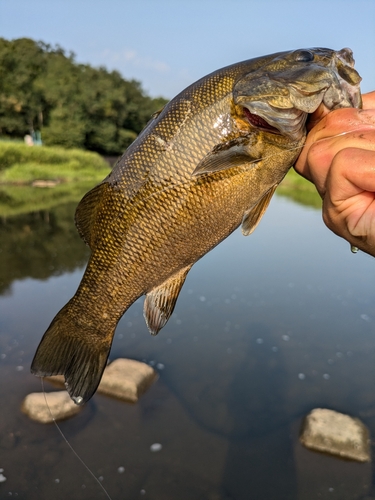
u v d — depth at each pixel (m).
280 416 0.61
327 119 0.24
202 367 0.72
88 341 0.34
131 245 0.32
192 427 0.59
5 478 0.50
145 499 0.48
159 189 0.30
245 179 0.29
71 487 0.49
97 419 0.60
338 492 0.49
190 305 0.98
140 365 0.69
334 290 1.10
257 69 0.29
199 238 0.31
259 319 0.91
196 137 0.30
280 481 0.50
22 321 0.88
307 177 0.28
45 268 1.26
